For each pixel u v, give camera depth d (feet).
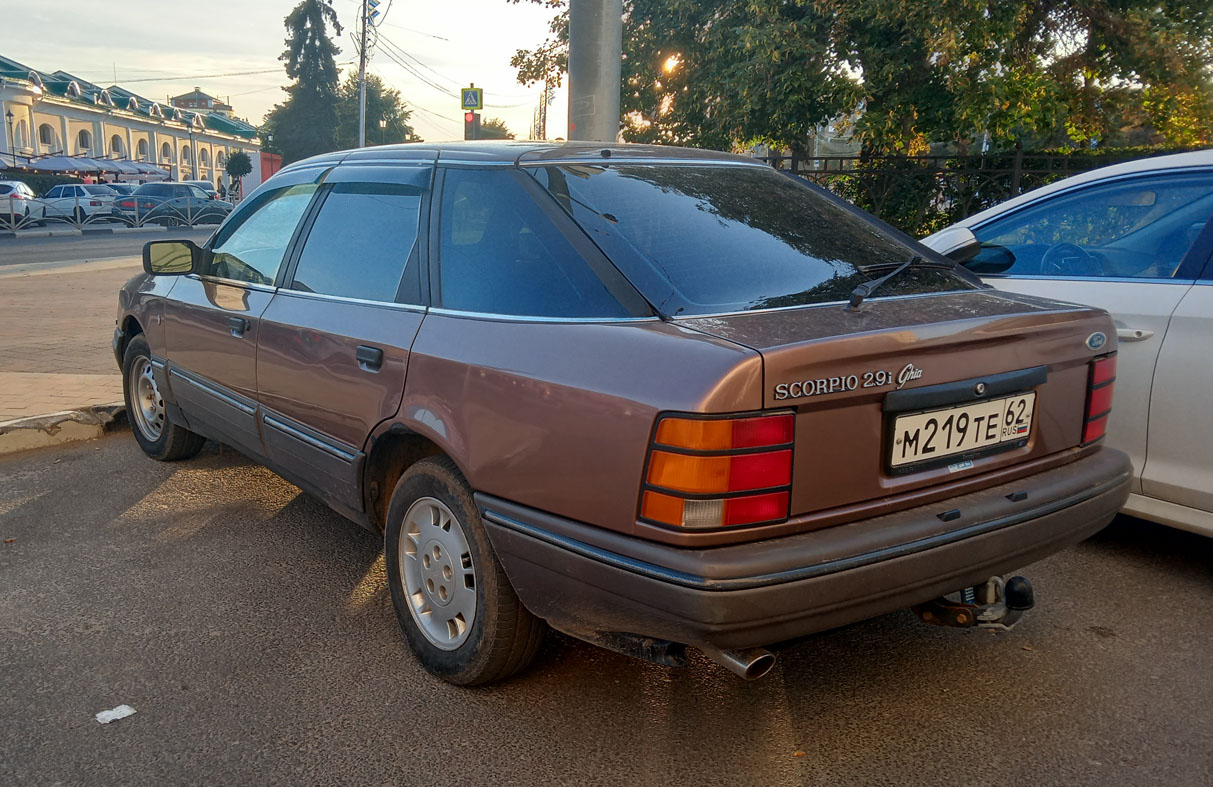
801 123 32.48
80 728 8.95
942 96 30.35
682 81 37.14
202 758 8.51
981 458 8.55
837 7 28.91
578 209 9.10
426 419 9.29
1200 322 11.59
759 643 7.27
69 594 11.82
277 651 10.48
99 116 181.47
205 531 13.94
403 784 8.19
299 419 11.62
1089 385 9.52
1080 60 31.96
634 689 9.77
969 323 8.18
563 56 42.34
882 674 10.07
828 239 9.94
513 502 8.45
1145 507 12.31
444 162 10.53
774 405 7.12
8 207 96.27
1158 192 12.78
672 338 7.56
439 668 9.71
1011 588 8.93
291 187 13.28
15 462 17.17
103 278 48.29
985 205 28.94
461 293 9.47
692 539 7.11
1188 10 30.81
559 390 7.93
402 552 10.16
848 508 7.66
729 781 8.25
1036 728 9.03
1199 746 8.70
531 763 8.50
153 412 17.11
